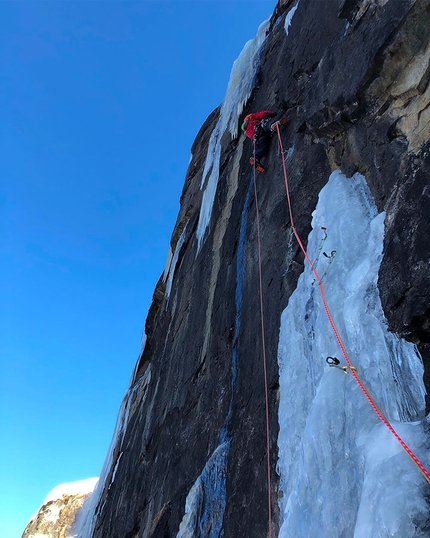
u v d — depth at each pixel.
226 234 8.16
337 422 3.01
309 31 7.02
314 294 4.32
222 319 6.98
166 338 10.36
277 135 7.17
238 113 9.64
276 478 4.08
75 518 22.62
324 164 5.62
